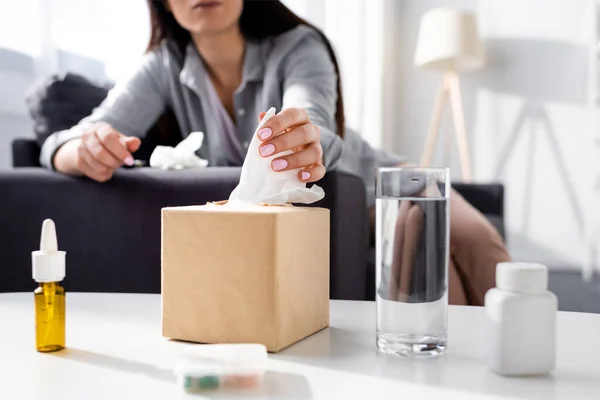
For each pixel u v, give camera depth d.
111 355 0.53
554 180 3.42
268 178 0.62
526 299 0.47
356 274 1.12
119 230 1.12
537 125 3.44
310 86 1.26
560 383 0.46
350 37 3.47
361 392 0.44
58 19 2.73
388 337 0.53
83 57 2.81
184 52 1.55
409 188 0.51
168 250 0.58
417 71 3.65
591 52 3.30
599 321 0.65
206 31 1.38
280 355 0.53
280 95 1.40
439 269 0.52
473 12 3.51
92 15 2.82
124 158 1.10
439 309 0.52
